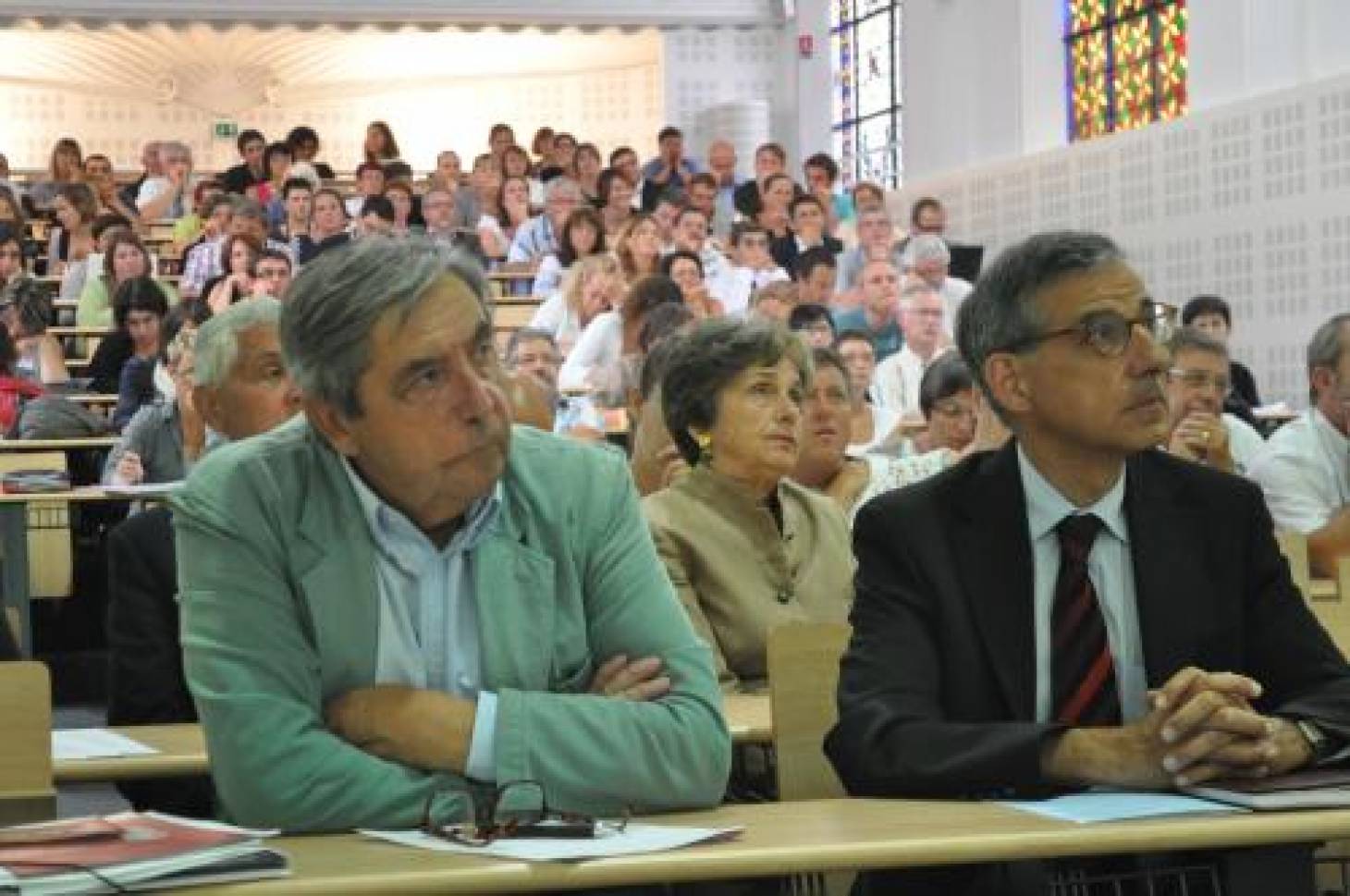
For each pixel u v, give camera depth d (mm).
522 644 3076
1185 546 3262
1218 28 14953
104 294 15617
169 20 24047
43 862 2357
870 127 22516
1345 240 13578
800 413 4750
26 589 8906
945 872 3068
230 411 4656
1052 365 3189
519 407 5848
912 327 11734
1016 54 17922
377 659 3033
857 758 3113
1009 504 3279
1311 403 7289
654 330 9852
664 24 24734
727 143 20188
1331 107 13672
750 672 4637
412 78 26281
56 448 10453
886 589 3279
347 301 2920
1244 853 2707
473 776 2941
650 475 5570
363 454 3000
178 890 2357
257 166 20891
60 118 25781
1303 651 3252
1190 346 7184
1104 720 3207
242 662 2975
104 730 3936
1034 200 17438
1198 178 15094
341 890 2393
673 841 2604
